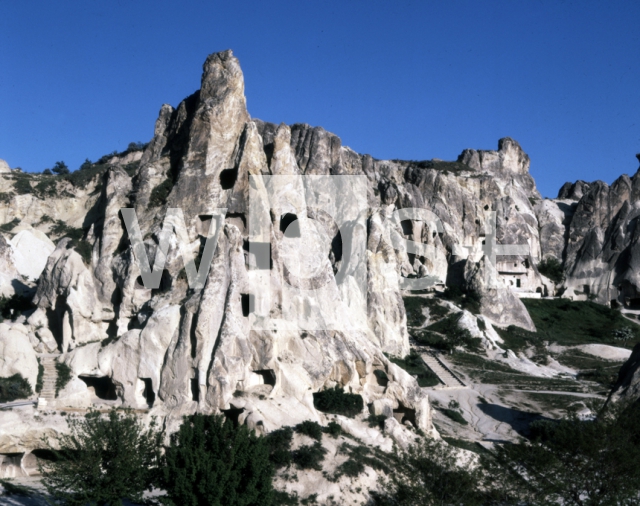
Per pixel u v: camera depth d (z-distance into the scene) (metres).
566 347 106.00
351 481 49.00
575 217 148.50
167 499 41.12
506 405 78.38
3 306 69.44
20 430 50.62
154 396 56.28
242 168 63.22
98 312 62.09
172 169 67.12
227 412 54.94
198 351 55.38
